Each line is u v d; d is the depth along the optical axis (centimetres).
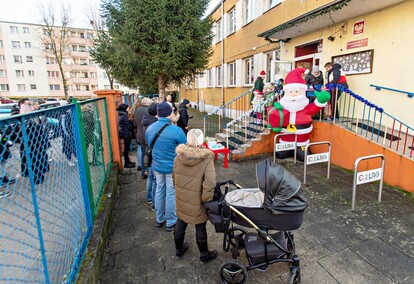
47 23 2338
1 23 4584
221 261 282
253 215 231
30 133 178
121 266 277
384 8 593
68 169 253
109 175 492
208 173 249
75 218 253
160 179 339
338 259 280
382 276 254
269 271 265
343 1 554
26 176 173
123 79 1143
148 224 364
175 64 958
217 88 1800
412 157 434
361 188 464
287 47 944
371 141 505
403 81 568
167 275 263
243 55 1352
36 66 4819
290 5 924
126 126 607
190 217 262
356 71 680
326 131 618
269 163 241
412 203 402
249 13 1261
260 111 778
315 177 525
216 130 1109
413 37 541
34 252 241
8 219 218
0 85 4775
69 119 258
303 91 596
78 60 4991
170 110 327
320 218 365
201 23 1017
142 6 939
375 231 330
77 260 230
